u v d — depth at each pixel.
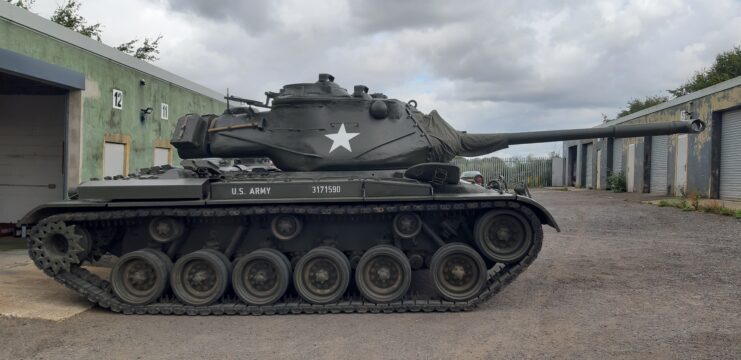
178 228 8.42
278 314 7.95
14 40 11.98
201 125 9.41
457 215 8.55
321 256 8.11
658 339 6.45
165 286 8.14
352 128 9.05
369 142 8.98
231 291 8.61
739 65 40.03
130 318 7.80
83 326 7.36
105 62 15.33
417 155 9.14
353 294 8.55
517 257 8.07
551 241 14.18
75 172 14.09
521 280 9.77
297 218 8.39
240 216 8.52
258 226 8.78
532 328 7.00
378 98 9.53
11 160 16.73
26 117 16.69
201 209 8.15
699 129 9.23
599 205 23.69
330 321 7.55
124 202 8.16
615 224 17.30
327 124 9.08
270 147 9.11
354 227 8.77
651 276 9.95
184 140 9.12
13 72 11.61
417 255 8.60
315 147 8.95
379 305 7.94
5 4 11.59
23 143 16.69
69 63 13.74
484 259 8.67
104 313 8.04
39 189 16.66
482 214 8.27
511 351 6.15
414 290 9.03
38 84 15.53
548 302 8.29
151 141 18.06
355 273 8.44
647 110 30.91
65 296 8.79
